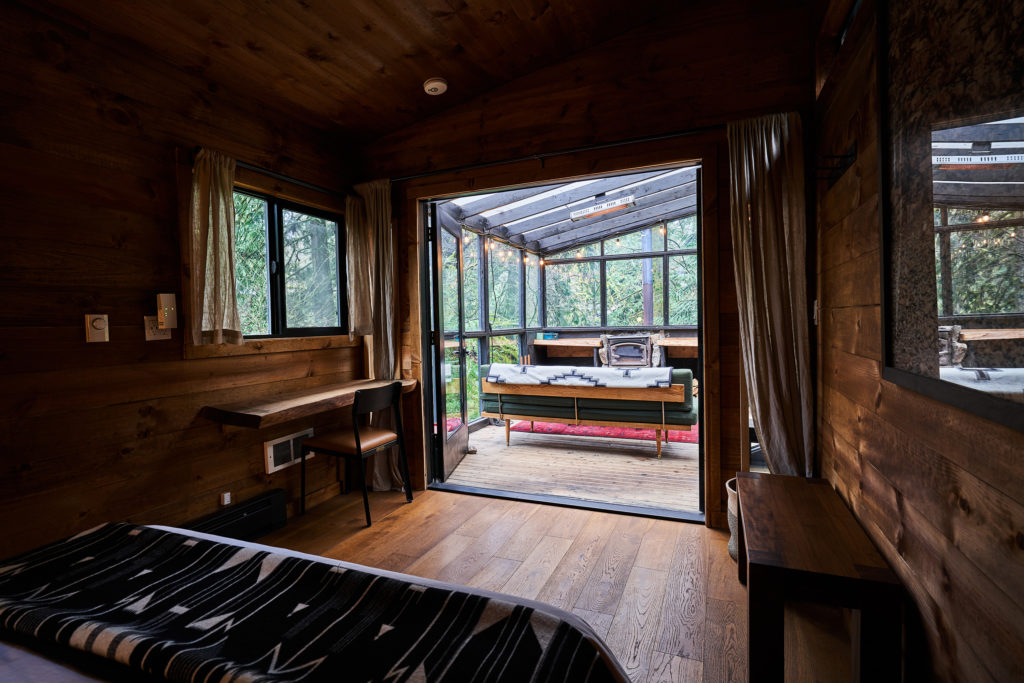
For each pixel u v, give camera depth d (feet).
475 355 18.71
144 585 3.79
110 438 7.06
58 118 6.53
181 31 7.38
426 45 8.91
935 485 3.68
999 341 2.69
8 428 6.01
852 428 6.00
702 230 9.39
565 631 3.13
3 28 5.99
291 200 10.28
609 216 24.29
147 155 7.60
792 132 8.07
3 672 2.93
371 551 8.33
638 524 9.35
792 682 5.19
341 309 11.79
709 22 8.99
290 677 2.77
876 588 4.09
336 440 9.69
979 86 2.90
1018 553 2.63
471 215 17.94
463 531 9.11
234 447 8.90
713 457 9.12
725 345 9.09
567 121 10.01
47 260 6.38
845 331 6.32
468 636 3.14
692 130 9.00
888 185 4.37
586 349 27.07
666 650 5.68
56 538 6.46
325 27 8.02
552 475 12.54
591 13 8.84
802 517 5.52
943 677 3.55
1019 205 2.50
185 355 8.00
